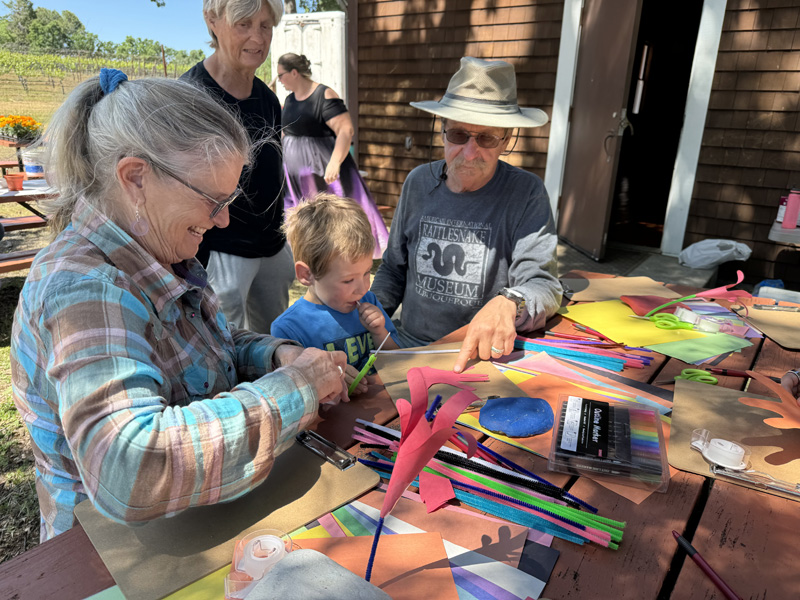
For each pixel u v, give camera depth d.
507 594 0.71
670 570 0.78
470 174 1.86
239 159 0.86
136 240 0.86
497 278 1.96
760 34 4.45
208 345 1.01
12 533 2.07
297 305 1.67
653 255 5.37
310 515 0.85
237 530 0.81
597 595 0.72
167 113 0.79
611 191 4.95
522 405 1.19
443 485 0.92
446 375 0.96
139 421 0.69
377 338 1.65
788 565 0.78
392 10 6.34
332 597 0.61
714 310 1.84
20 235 5.87
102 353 0.71
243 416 0.78
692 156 4.95
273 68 5.86
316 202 1.60
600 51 4.96
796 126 4.48
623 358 1.46
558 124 5.60
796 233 3.89
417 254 2.04
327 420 1.16
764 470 0.99
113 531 0.81
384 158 6.92
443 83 6.24
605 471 0.99
